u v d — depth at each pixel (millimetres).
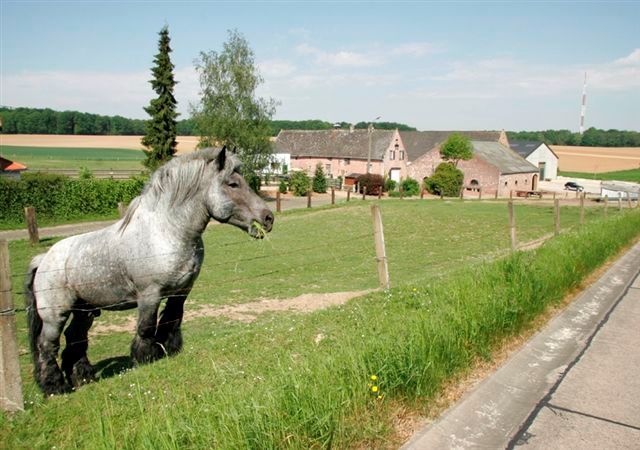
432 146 71188
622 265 13633
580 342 7543
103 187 27688
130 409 4449
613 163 113625
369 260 16547
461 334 5832
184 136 158250
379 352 4812
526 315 7508
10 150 107062
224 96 41750
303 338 6562
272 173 50406
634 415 5328
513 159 62500
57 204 26141
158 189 5316
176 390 4863
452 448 4496
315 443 3723
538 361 6723
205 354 6020
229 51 41969
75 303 5508
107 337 8680
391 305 7938
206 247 18094
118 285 5391
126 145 128375
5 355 4258
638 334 7977
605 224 16438
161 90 42000
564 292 9625
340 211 30594
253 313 10109
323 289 12383
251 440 3383
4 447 3910
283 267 15219
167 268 5293
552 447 4648
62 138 142375
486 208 33906
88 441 3803
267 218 5555
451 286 7785
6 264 4203
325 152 67500
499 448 4602
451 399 5289
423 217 28500
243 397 3883
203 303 10867
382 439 4242
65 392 5484
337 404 3988
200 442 3365
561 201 41875
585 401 5613
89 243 5441
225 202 5430
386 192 52438
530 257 10109
